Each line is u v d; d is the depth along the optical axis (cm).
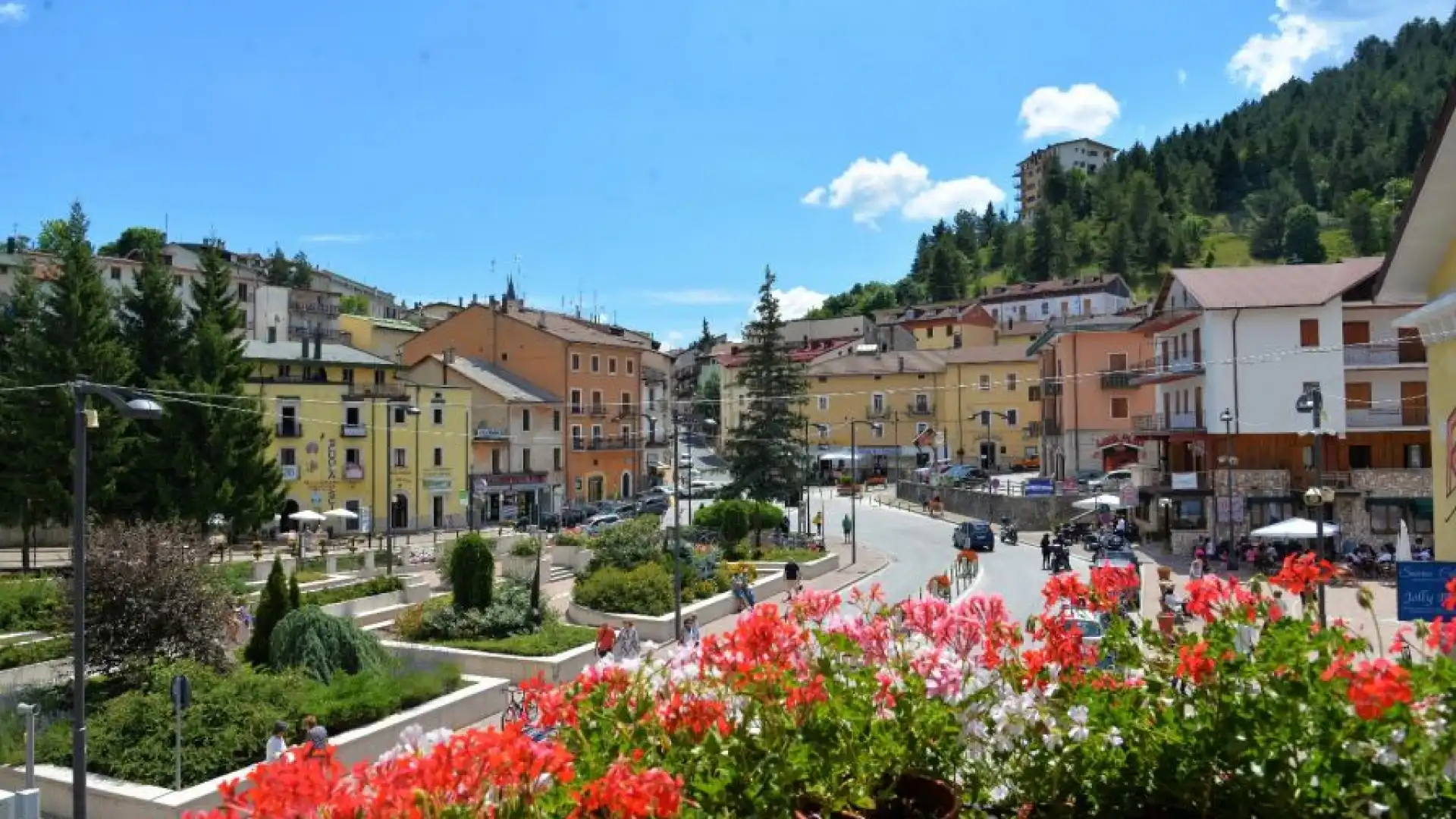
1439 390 1412
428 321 11675
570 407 7000
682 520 6019
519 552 3719
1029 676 454
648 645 552
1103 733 407
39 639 2220
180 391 4084
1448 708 354
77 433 1205
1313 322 4134
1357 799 348
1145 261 15762
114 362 4006
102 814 1332
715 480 9056
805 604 530
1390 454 4159
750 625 450
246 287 9950
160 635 1792
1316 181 17738
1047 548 4097
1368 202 15650
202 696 1536
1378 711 338
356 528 5681
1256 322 4175
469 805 311
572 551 4122
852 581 3850
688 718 391
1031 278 16812
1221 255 15900
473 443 6306
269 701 1581
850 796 378
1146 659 434
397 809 297
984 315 10894
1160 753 388
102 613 1767
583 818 312
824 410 9044
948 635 501
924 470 7812
